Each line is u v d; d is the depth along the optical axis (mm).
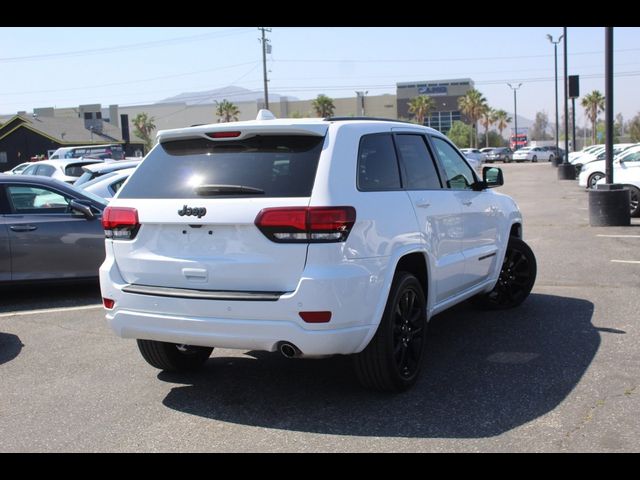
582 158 33594
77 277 8297
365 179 4484
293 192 4109
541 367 5195
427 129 5723
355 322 4156
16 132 54281
